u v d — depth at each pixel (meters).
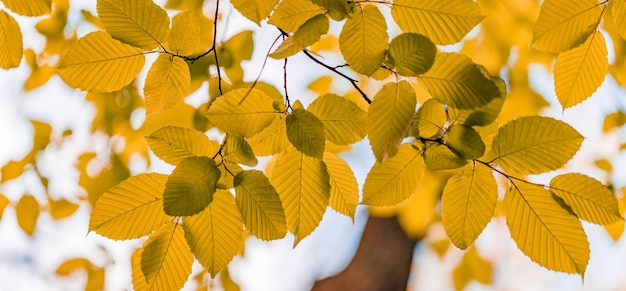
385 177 1.03
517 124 0.98
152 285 1.03
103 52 1.00
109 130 1.94
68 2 1.84
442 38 0.96
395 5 0.95
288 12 0.98
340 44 0.95
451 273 2.19
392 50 0.94
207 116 1.00
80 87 1.01
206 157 0.99
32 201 1.99
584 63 1.00
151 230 1.02
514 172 1.00
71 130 1.98
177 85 1.03
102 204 1.00
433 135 0.99
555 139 0.98
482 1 1.80
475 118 0.98
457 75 0.95
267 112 1.01
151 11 0.98
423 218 1.86
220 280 2.03
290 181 1.04
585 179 1.00
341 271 2.00
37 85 1.94
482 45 1.88
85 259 2.03
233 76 1.63
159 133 1.01
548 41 0.98
